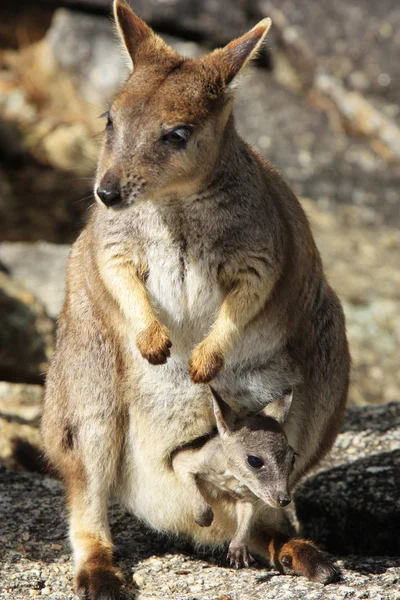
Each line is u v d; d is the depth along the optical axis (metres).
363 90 27.56
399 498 10.90
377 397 18.50
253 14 28.72
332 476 11.56
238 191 9.98
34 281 19.89
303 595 9.10
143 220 9.88
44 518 10.84
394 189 25.73
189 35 28.09
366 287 21.72
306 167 25.52
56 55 28.00
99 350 10.35
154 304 10.23
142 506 10.62
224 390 10.40
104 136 10.19
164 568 10.01
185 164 9.59
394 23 28.09
